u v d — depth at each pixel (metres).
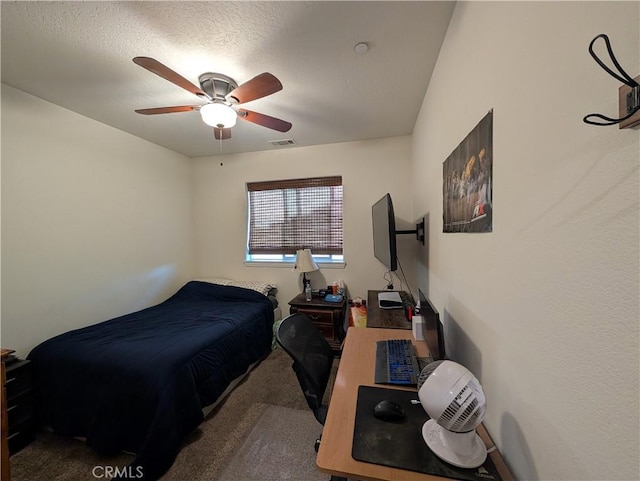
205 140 2.95
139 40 1.39
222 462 1.49
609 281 0.41
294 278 3.33
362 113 2.32
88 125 2.32
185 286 3.29
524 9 0.63
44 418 1.65
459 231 1.16
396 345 1.39
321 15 1.24
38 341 1.95
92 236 2.35
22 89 1.86
